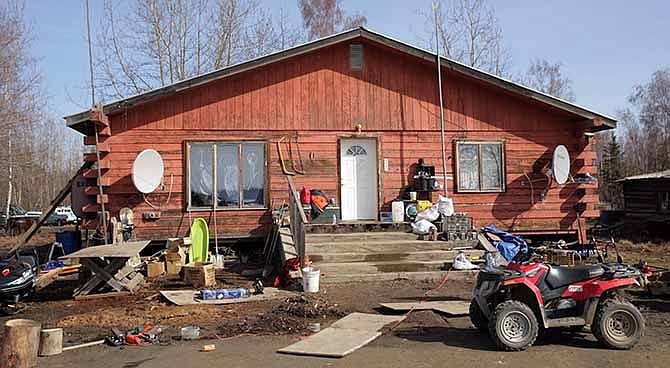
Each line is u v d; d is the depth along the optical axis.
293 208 13.20
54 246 15.56
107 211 14.30
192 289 11.40
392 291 10.80
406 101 15.69
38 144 47.56
